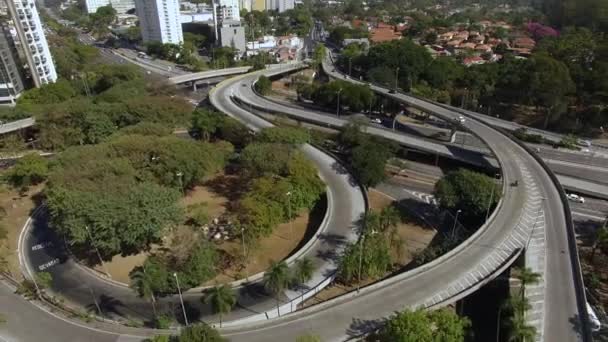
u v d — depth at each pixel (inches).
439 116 5777.6
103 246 3137.3
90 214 3100.4
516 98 7160.4
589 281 3093.0
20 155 5177.2
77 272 3253.0
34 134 5816.9
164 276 2866.6
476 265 2930.6
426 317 2273.6
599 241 3216.0
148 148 4126.5
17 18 6574.8
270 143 4485.7
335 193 4084.6
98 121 5260.8
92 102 6067.9
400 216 3909.9
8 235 3695.9
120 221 3129.9
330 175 4424.2
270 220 3486.7
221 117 5757.9
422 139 5487.2
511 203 3676.2
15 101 6584.6
